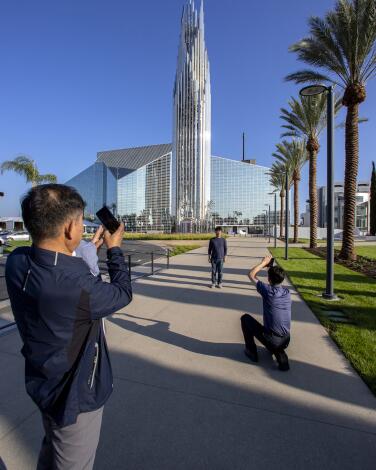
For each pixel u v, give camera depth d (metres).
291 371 3.94
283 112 26.23
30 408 3.11
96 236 2.67
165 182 109.75
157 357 4.33
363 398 3.34
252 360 4.23
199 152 76.69
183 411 3.08
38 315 1.36
